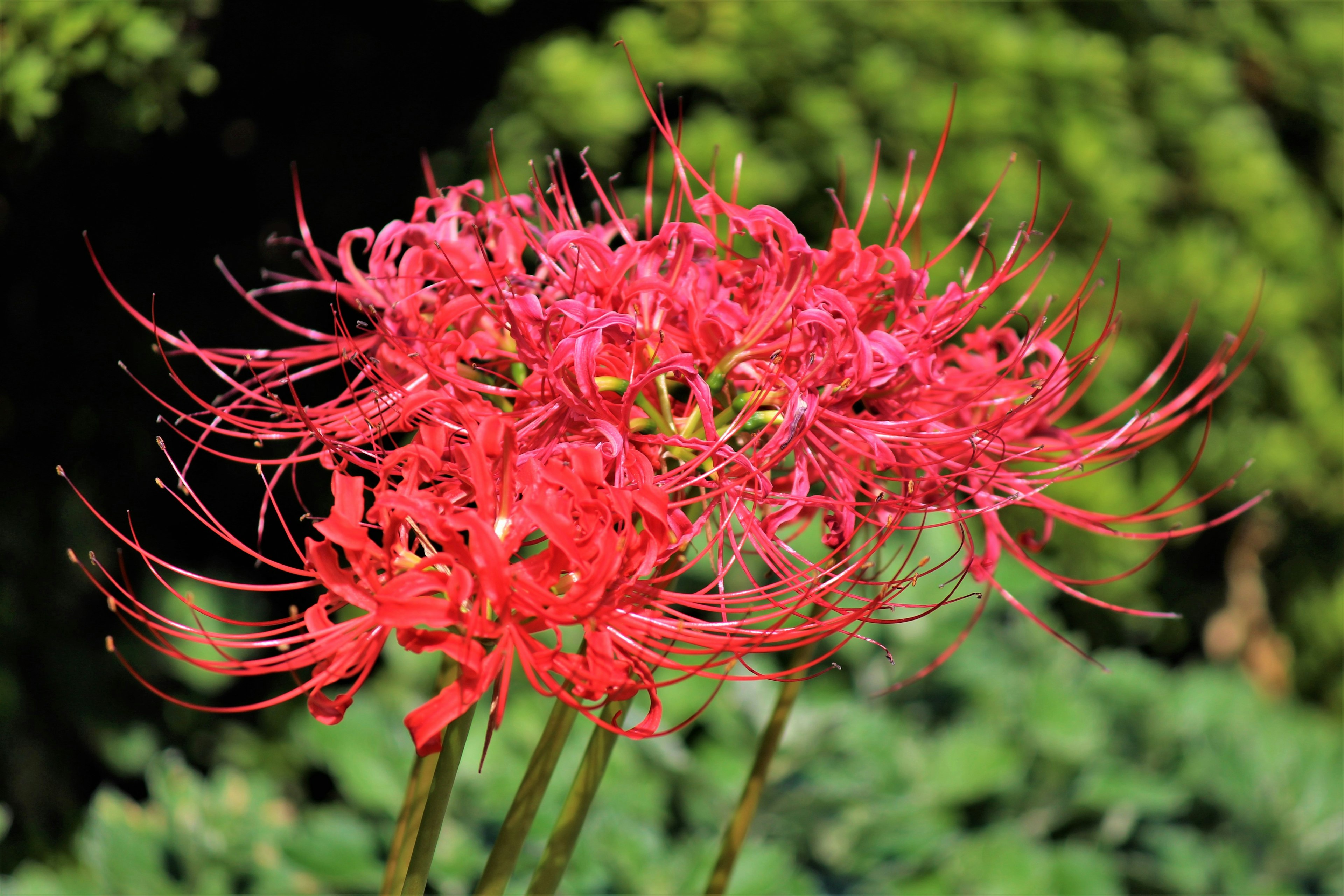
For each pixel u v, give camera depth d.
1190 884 3.14
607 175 4.13
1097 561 4.70
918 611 3.29
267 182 4.65
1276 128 5.93
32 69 3.41
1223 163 5.22
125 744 4.18
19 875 2.81
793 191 4.21
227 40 4.33
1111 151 4.77
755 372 1.28
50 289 4.34
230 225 4.65
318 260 1.44
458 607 1.01
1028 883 2.85
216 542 4.48
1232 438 5.18
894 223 1.50
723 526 1.21
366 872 2.55
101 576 4.25
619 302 1.22
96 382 4.35
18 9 3.43
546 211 1.44
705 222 1.44
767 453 1.21
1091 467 4.67
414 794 1.33
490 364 1.34
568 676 1.08
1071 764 3.25
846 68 4.39
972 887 2.87
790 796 2.82
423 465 1.11
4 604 4.01
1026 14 4.91
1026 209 4.38
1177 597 5.96
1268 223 5.30
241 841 2.79
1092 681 3.69
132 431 4.36
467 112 4.50
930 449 1.35
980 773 3.07
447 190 1.57
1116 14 5.21
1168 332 4.88
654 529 1.07
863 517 1.32
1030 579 3.61
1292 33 5.76
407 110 4.62
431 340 1.27
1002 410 1.45
